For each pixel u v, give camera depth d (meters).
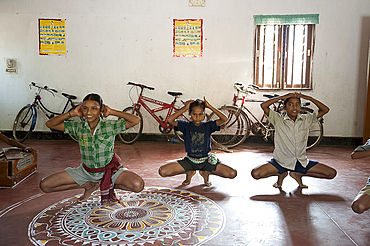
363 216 2.85
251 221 2.74
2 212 2.90
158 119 6.15
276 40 6.08
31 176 4.02
